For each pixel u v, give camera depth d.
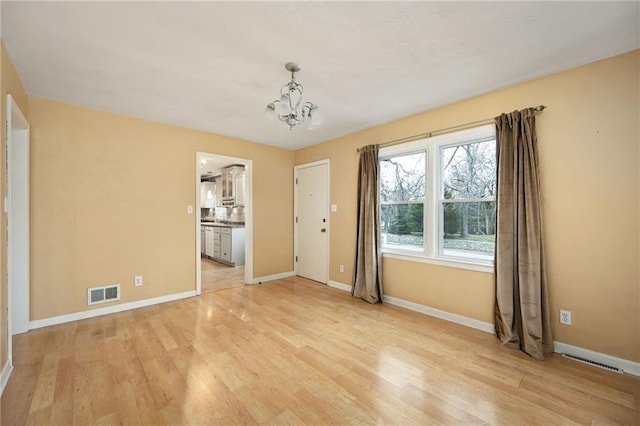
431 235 3.16
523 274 2.37
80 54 2.05
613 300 2.08
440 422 1.55
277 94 2.74
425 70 2.30
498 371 2.04
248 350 2.33
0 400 1.68
